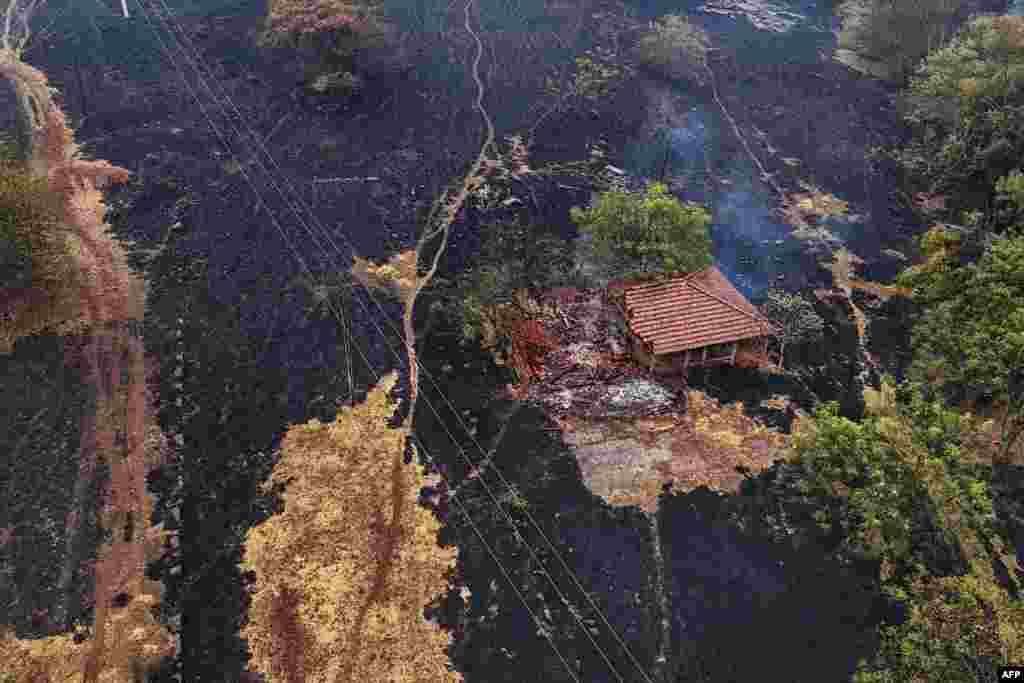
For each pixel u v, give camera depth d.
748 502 26.78
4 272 29.00
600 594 24.11
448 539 25.19
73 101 41.31
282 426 27.94
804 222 40.12
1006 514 26.38
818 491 26.80
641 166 42.78
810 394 30.80
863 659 22.73
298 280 33.25
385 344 31.06
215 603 23.41
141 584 23.70
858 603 24.08
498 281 33.22
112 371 29.02
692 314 30.75
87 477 25.98
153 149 39.03
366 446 27.55
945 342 29.61
